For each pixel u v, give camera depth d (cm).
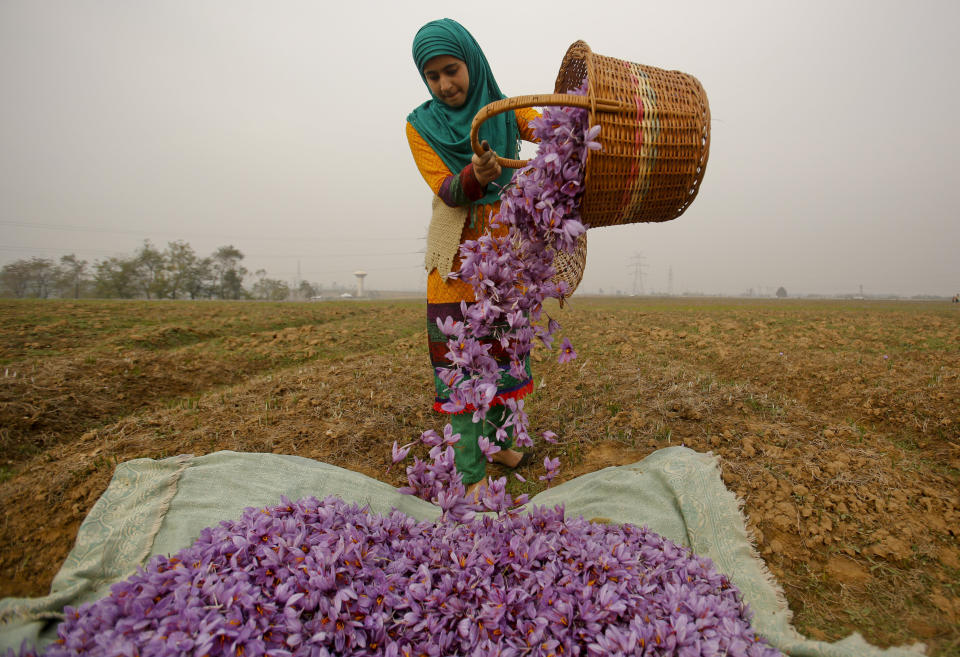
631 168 203
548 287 220
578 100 192
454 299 264
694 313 1683
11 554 215
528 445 209
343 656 160
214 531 198
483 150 221
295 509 212
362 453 343
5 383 433
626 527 225
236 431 352
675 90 212
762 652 161
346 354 775
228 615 156
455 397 204
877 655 174
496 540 200
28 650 157
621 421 369
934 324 1142
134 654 142
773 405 373
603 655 154
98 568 206
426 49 239
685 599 177
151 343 834
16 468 336
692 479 258
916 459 305
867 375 463
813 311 1989
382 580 182
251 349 769
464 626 165
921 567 214
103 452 302
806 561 224
